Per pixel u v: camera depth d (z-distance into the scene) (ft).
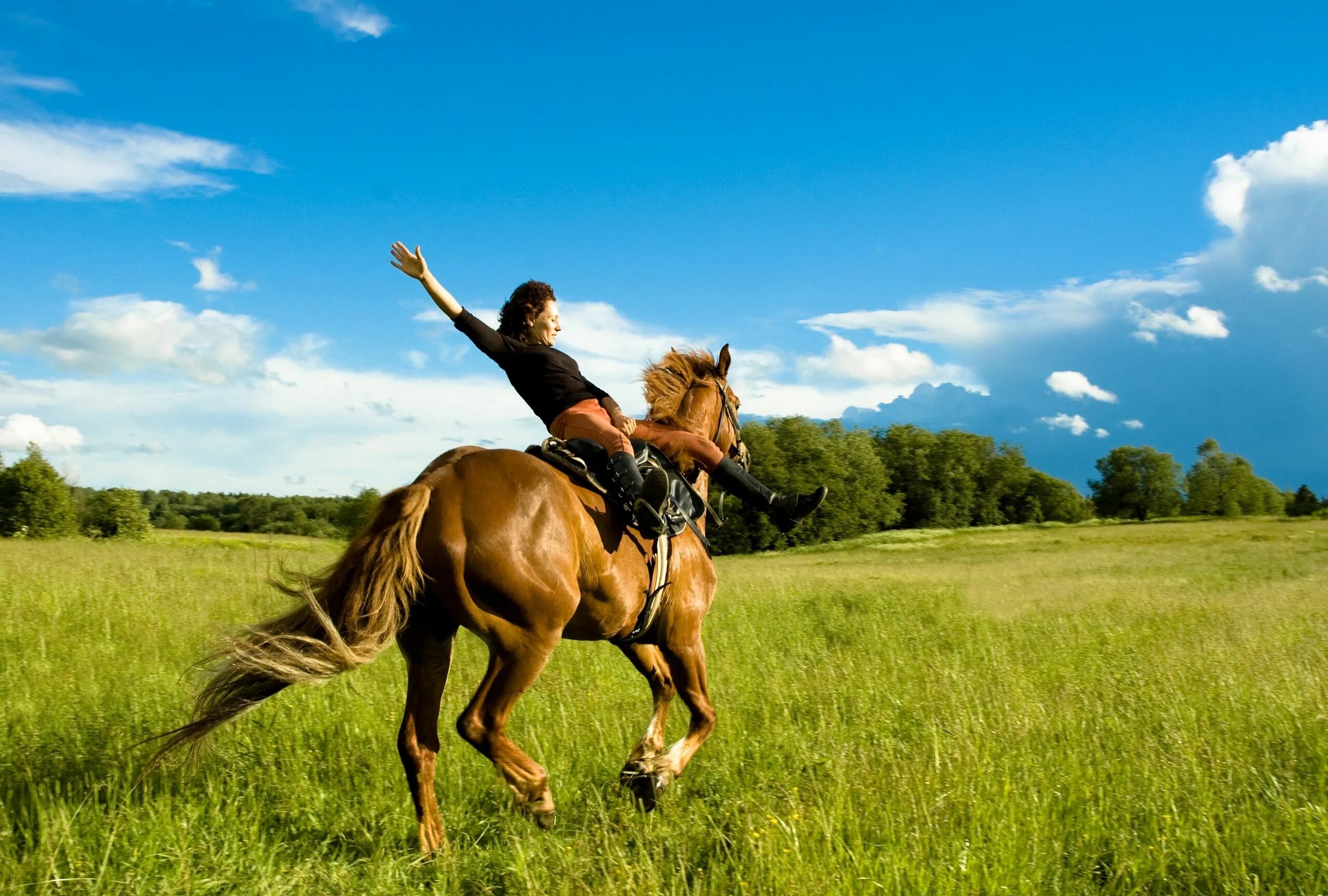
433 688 12.35
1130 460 415.85
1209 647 26.84
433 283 13.79
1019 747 15.66
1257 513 419.95
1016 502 357.61
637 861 11.14
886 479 274.16
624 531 13.82
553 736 16.43
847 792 13.00
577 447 14.08
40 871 10.07
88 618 26.50
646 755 14.71
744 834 11.84
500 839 12.71
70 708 16.88
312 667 10.96
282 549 73.56
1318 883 10.84
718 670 23.58
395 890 10.73
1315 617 36.86
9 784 12.85
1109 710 18.72
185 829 11.39
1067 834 12.17
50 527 132.98
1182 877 11.27
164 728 16.01
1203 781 13.66
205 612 28.89
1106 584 63.10
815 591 44.50
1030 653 27.30
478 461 12.52
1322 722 17.13
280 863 11.37
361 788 13.92
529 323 15.28
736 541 218.38
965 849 11.08
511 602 12.01
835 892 10.05
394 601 11.50
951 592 44.29
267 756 14.70
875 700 19.69
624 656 24.34
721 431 18.01
